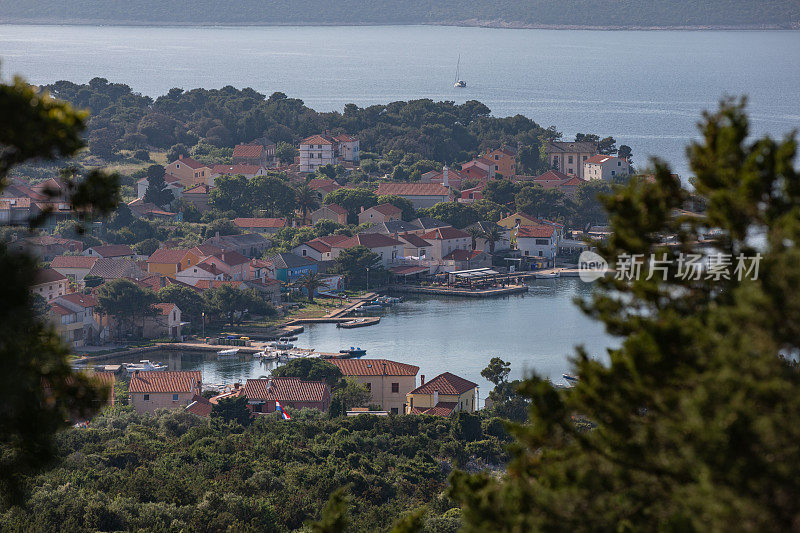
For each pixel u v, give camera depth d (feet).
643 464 255.70
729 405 220.64
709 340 243.60
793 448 216.74
